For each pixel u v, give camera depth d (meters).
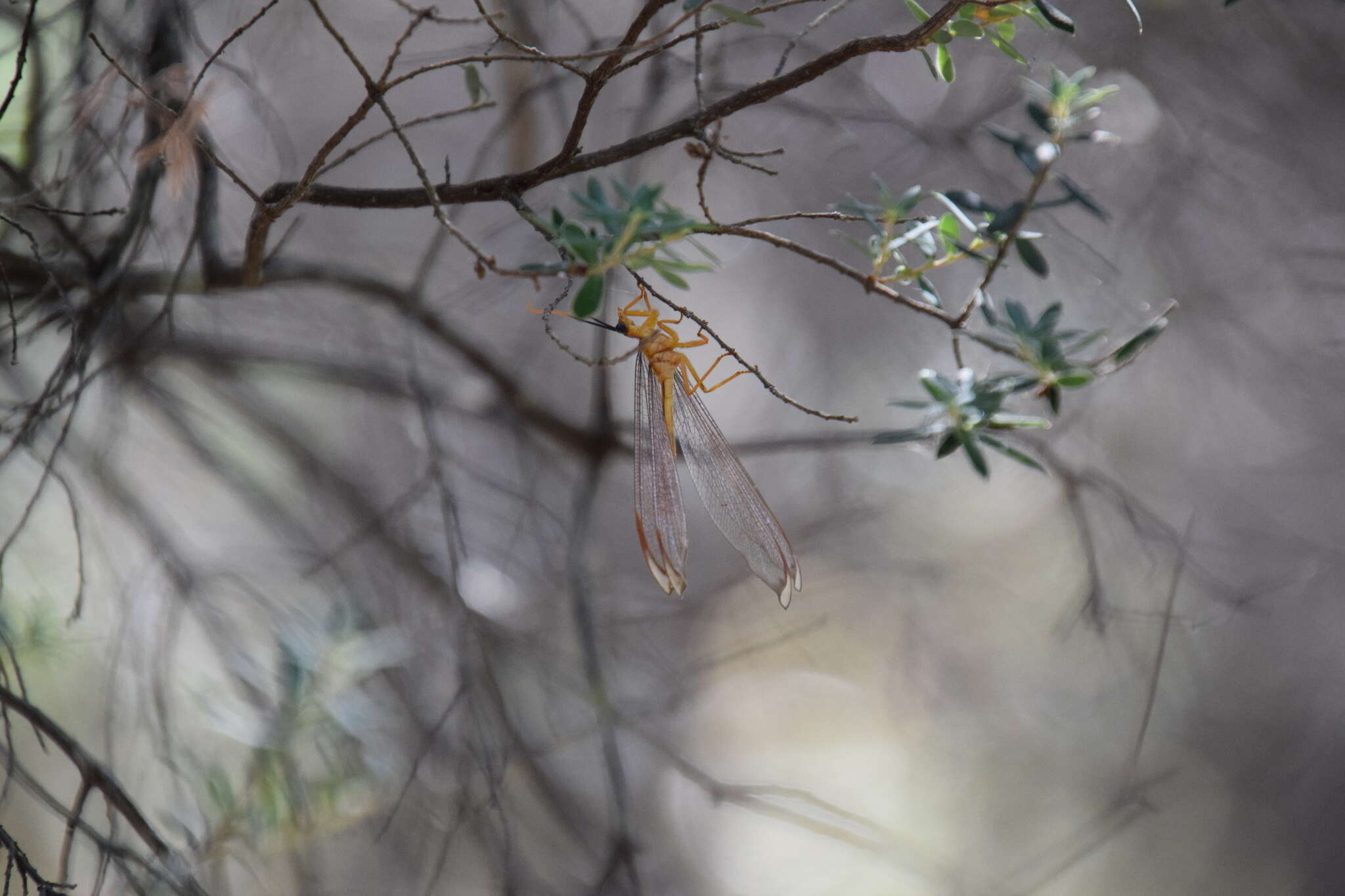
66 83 0.74
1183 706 1.15
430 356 0.87
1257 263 1.06
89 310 0.74
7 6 0.75
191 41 0.75
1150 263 1.01
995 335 0.71
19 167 0.74
